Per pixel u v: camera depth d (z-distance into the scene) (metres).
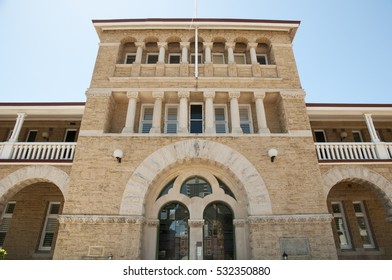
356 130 16.33
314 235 10.69
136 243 10.43
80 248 10.27
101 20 15.11
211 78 13.85
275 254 10.36
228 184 12.56
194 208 12.12
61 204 14.56
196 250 11.40
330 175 12.14
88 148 12.07
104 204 11.02
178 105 14.40
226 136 12.53
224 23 15.29
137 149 12.15
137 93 13.56
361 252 13.68
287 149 12.30
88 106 13.06
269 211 11.05
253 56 15.03
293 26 15.41
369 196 14.92
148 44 15.93
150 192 12.05
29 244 13.55
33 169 12.10
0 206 11.76
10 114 14.52
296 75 14.27
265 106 14.48
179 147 12.23
